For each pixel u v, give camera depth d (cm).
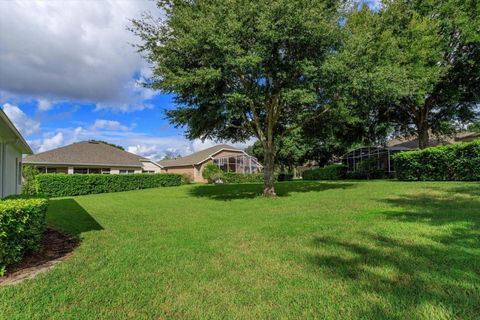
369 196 1098
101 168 2786
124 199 1482
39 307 294
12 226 401
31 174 2123
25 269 418
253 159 3822
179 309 287
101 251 495
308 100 1062
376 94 1193
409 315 257
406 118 2166
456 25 1634
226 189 1870
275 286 332
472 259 378
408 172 1698
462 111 1945
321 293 309
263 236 565
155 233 627
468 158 1416
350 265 385
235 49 1001
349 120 1722
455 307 267
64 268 410
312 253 444
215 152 3966
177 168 4181
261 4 1005
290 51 1123
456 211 687
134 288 337
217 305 293
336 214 762
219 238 562
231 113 1137
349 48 1112
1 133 830
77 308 291
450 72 1775
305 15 998
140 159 3328
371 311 267
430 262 377
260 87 1184
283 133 1524
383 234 527
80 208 1139
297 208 915
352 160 3120
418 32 1602
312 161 3928
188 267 403
